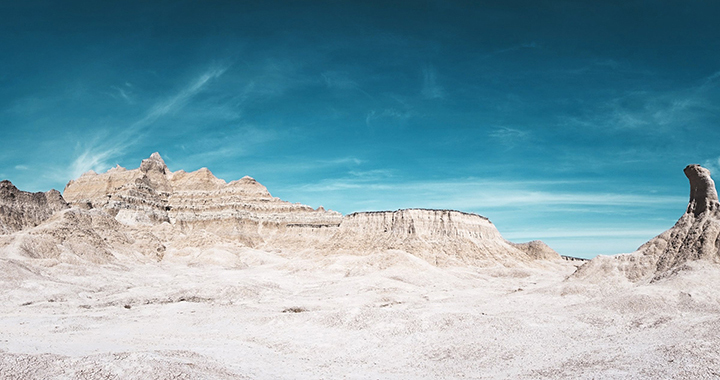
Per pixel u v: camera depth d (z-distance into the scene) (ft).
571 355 149.07
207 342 193.06
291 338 198.39
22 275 335.26
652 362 126.93
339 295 345.51
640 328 176.35
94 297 327.26
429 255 589.32
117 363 122.52
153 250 645.92
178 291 338.13
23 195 629.51
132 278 437.58
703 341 132.46
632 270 290.56
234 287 343.46
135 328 220.43
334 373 152.87
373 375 150.41
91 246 510.99
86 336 196.85
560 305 249.34
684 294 216.95
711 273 241.96
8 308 269.03
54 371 118.32
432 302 299.79
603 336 173.06
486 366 150.82
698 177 302.25
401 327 199.41
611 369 128.98
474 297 320.09
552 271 611.47
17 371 116.37
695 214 298.35
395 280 411.54
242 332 214.48
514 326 188.14
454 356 162.81
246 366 155.22
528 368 142.92
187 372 124.06
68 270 406.62
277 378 144.36
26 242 442.50
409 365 160.25
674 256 280.72
